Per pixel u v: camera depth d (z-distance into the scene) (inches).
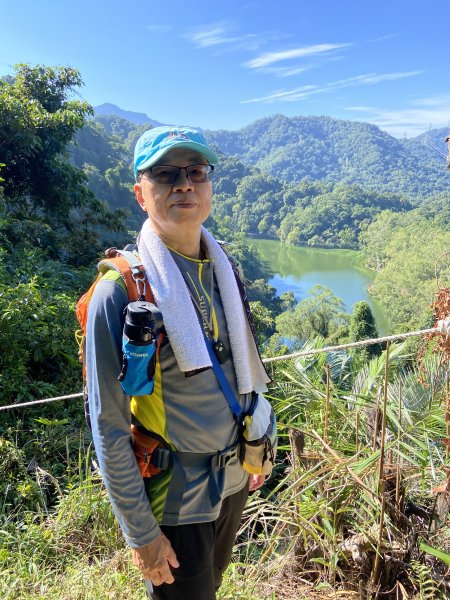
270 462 51.4
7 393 156.9
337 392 98.8
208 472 45.7
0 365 167.9
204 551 45.9
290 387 114.3
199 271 47.2
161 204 44.8
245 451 48.4
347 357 146.6
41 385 165.6
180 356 41.9
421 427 77.9
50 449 132.2
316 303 1545.3
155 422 43.4
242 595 66.9
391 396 86.4
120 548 79.8
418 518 77.7
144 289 42.1
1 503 105.9
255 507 83.9
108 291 41.1
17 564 74.3
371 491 70.3
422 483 72.0
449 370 71.9
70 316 212.5
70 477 114.7
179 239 46.0
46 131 577.9
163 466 43.8
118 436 40.4
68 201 620.4
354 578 73.0
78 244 572.4
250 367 51.4
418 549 73.7
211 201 47.4
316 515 77.0
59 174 607.5
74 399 167.0
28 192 605.9
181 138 43.7
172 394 43.1
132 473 41.2
